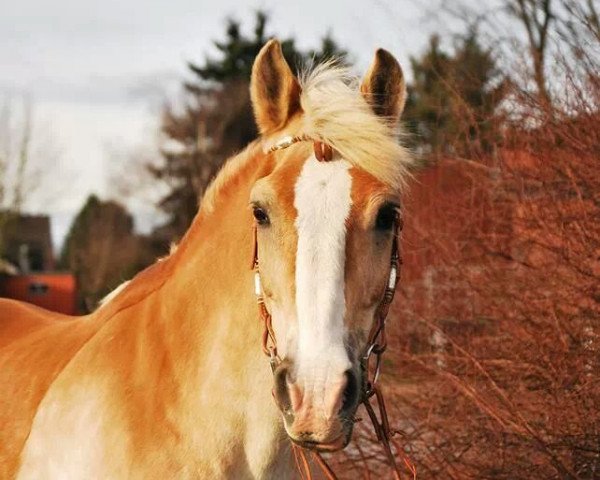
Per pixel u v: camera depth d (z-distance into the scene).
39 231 41.91
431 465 5.50
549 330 5.19
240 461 3.20
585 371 5.10
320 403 2.62
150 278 3.60
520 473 5.21
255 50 31.00
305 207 2.80
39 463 3.46
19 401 3.65
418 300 6.03
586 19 5.20
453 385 5.36
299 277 2.74
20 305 4.48
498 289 5.50
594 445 5.08
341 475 5.84
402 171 2.97
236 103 29.83
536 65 5.64
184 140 30.50
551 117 5.27
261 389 3.14
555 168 5.31
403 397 5.84
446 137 6.56
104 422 3.27
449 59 6.46
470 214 5.86
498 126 5.89
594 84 5.14
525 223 5.38
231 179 3.38
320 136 2.90
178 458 3.18
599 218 5.10
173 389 3.23
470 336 5.60
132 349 3.38
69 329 3.88
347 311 2.75
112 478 3.20
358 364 2.76
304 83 3.18
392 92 3.23
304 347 2.69
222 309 3.21
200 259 3.35
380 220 2.85
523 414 5.20
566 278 5.16
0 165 29.41
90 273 29.59
